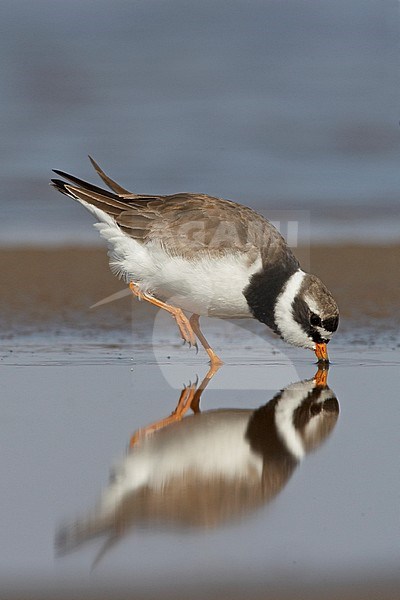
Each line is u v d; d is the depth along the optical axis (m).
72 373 11.77
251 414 10.53
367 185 20.89
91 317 14.41
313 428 10.07
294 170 21.39
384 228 19.33
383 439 9.78
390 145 22.61
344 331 13.88
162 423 10.17
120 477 8.66
